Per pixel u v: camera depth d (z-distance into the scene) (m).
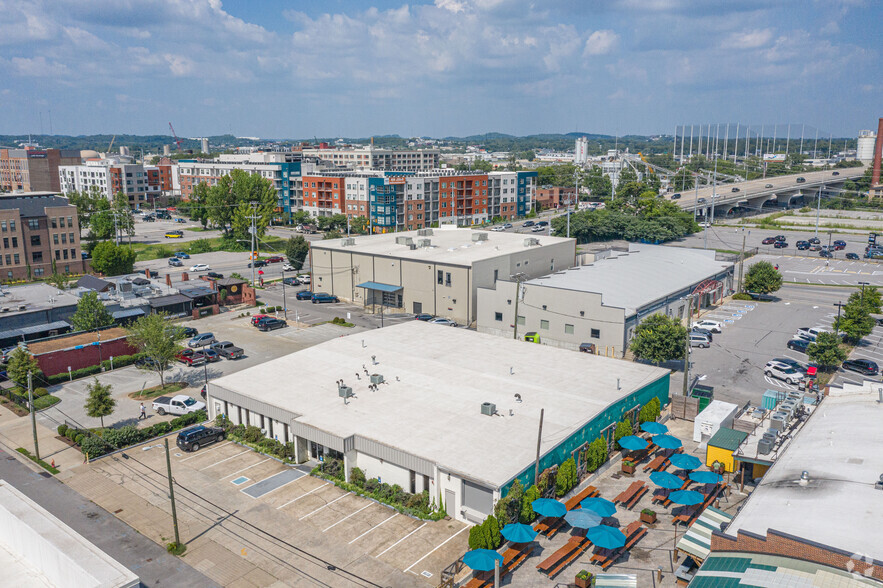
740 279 105.38
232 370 70.06
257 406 51.12
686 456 43.16
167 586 34.16
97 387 52.91
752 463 45.09
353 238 107.19
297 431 46.81
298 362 59.53
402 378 54.59
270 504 42.50
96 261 117.81
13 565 28.44
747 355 74.25
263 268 131.38
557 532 38.91
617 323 72.50
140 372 70.19
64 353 68.25
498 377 54.72
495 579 30.91
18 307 81.50
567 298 76.38
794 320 89.75
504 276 93.56
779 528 30.25
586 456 46.03
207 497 43.50
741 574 28.17
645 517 39.75
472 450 41.84
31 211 120.75
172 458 49.44
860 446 38.28
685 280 91.06
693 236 175.00
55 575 26.69
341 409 48.81
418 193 176.50
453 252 96.94
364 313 95.06
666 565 35.47
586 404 48.94
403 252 97.25
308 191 197.12
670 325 66.69
